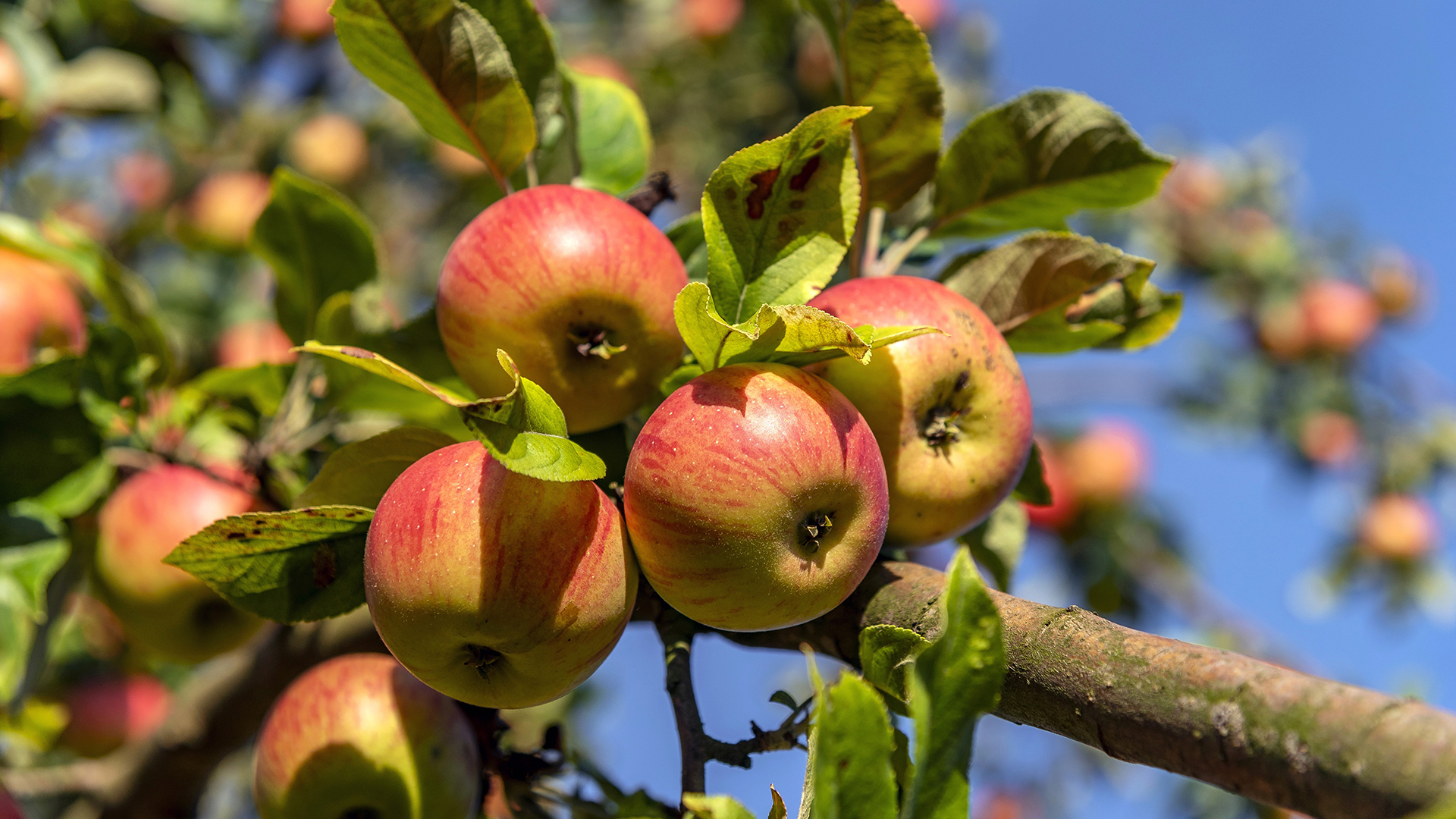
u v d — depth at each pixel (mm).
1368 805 644
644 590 785
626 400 783
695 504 713
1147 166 831
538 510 721
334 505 783
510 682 737
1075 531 1956
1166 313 828
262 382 942
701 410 721
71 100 1507
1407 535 2217
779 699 748
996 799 2012
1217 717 667
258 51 1795
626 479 730
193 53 1614
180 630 945
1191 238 2385
